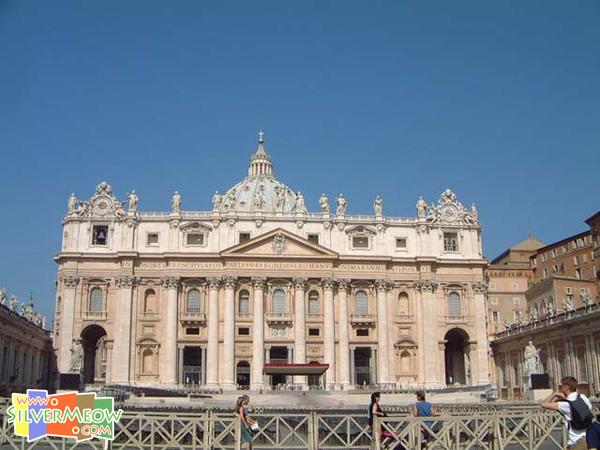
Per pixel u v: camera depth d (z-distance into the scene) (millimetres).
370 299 111688
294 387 99188
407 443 28547
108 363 105438
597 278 114188
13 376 88125
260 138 189250
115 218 109500
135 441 30234
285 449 33469
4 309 82375
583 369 83562
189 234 109938
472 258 114125
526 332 100375
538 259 135750
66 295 106625
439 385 108875
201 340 106875
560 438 36625
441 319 111938
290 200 173000
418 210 115062
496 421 29875
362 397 81312
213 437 30359
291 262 109312
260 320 107000
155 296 108562
